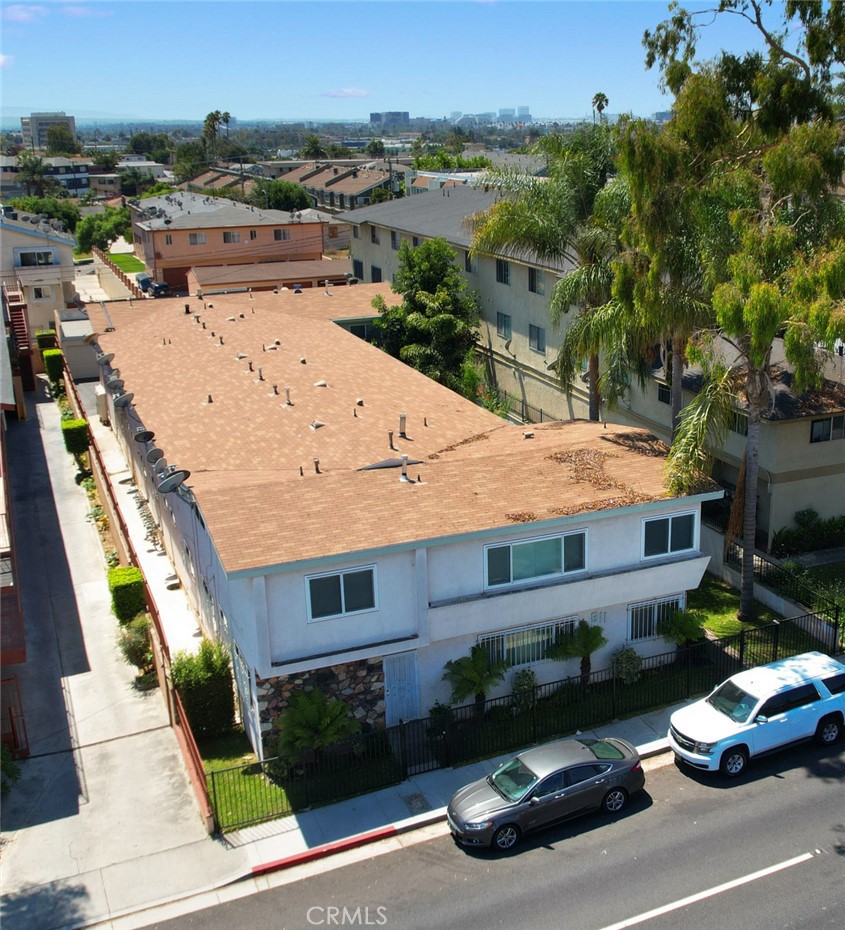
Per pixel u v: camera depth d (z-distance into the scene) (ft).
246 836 59.00
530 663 72.54
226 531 64.23
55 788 64.34
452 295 148.05
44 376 188.85
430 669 69.26
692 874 53.26
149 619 78.74
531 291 138.72
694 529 74.43
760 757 65.31
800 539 97.35
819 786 61.46
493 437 87.20
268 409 97.19
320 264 224.53
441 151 458.50
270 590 61.82
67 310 211.61
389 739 68.54
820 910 49.90
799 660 68.95
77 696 75.82
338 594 63.93
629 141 79.41
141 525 111.04
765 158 75.72
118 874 56.08
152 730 70.85
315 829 59.41
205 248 284.41
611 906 51.06
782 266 73.92
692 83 80.53
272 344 124.98
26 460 138.10
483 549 67.51
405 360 148.25
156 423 97.66
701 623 79.41
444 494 70.64
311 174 490.08
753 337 72.95
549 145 105.09
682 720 64.85
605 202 96.37
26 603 92.02
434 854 56.90
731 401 78.28
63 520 114.11
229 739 70.33
